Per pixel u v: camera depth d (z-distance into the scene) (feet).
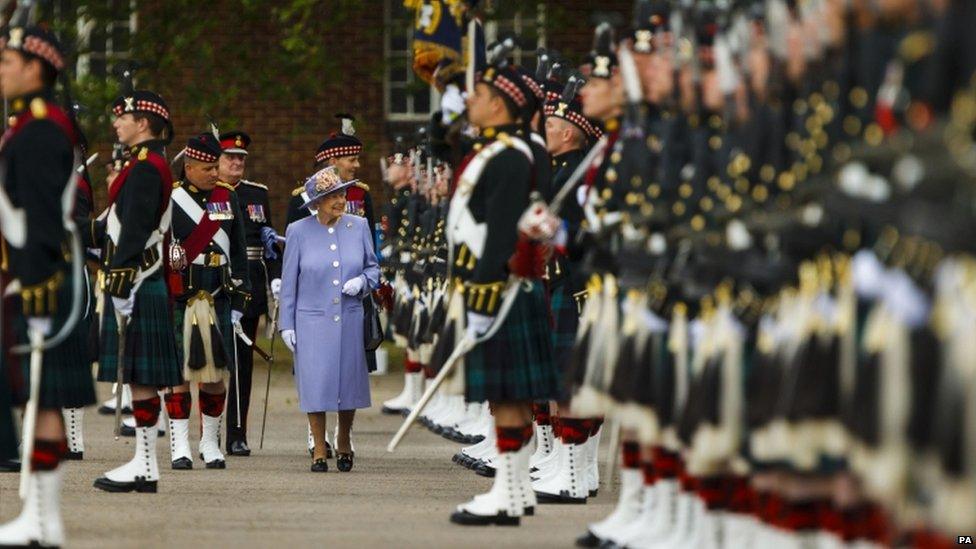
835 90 66.13
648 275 85.20
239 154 153.69
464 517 102.37
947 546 61.00
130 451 152.15
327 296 138.10
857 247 64.75
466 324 100.48
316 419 138.41
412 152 194.49
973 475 53.93
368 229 141.28
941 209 55.67
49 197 84.89
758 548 75.66
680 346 83.30
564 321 113.80
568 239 106.73
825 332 65.21
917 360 56.85
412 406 194.18
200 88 255.50
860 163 61.98
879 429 58.95
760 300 74.54
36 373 85.66
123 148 160.97
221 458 140.15
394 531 99.96
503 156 98.27
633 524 92.17
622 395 86.53
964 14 55.21
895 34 62.28
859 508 69.46
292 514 108.58
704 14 83.46
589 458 119.44
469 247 99.55
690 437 77.77
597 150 97.71
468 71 107.14
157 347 118.52
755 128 72.84
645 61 90.84
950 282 55.77
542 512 109.09
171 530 100.01
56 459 88.89
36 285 84.79
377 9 292.81
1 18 95.76
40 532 88.02
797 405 65.21
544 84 124.57
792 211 69.05
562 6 257.14
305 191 143.95
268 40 277.44
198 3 247.50
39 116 86.22
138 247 116.06
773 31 71.05
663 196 84.17
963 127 54.85
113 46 251.39
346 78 293.64
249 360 151.74
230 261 143.64
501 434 102.01
